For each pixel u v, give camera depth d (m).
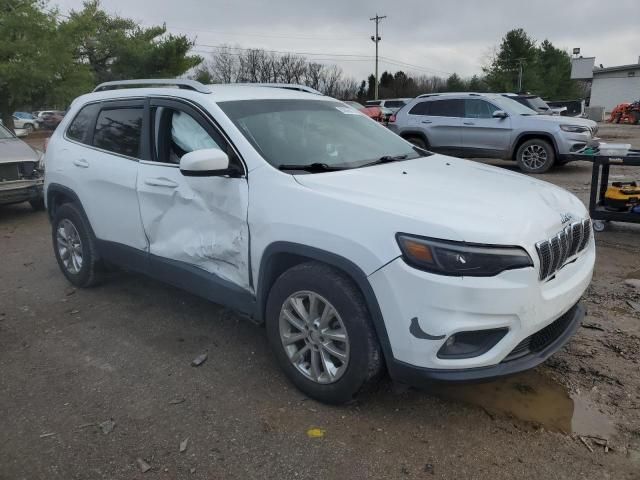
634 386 3.32
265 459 2.75
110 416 3.13
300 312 3.13
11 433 3.01
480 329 2.63
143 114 4.16
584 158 6.66
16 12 19.56
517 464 2.68
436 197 2.98
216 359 3.74
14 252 6.48
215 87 4.13
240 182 3.41
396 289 2.68
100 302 4.80
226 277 3.62
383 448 2.81
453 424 3.00
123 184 4.20
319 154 3.65
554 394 3.26
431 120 13.23
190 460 2.76
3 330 4.30
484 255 2.59
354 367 2.92
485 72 63.50
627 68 50.59
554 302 2.87
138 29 33.34
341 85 80.31
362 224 2.80
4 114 20.23
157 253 4.05
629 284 4.97
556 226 2.99
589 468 2.65
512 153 12.28
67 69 20.73
